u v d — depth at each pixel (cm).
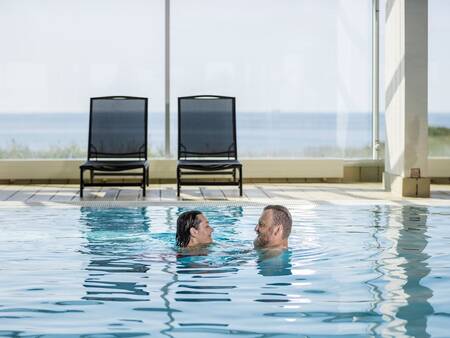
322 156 1104
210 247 504
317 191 945
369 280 414
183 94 1100
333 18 1098
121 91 1100
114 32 1095
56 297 376
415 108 881
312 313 345
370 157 1095
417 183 881
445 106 1108
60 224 637
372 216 695
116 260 470
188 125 962
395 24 923
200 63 1099
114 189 974
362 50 1090
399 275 427
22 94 1091
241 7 1098
